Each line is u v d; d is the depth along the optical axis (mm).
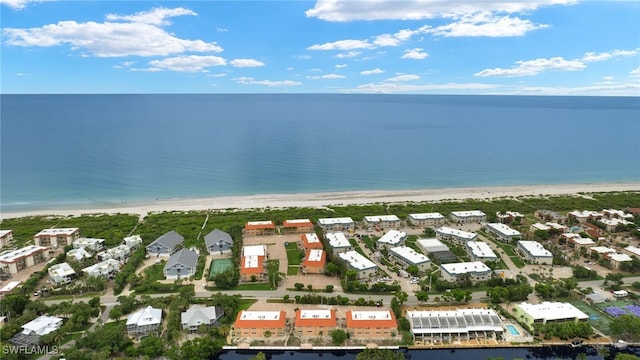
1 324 142125
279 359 135000
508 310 156125
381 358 123625
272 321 140250
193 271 184000
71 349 125375
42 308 150500
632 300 162250
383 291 169000
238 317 142625
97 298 155625
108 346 127125
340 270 181125
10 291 165625
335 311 152750
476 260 197000
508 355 136125
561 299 162250
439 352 136375
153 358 127500
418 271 185875
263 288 172125
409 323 143500
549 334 138250
